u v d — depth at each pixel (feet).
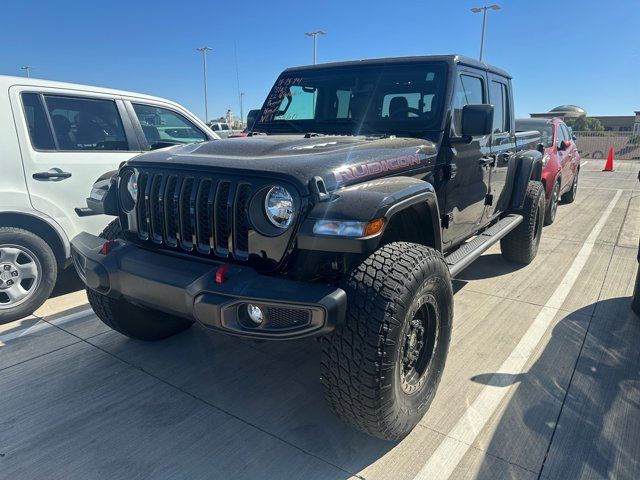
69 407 9.03
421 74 11.23
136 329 10.91
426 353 8.38
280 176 7.04
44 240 13.71
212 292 6.89
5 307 12.59
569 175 29.73
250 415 8.84
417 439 8.15
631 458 7.67
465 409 8.96
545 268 17.67
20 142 13.01
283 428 8.47
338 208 6.88
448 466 7.52
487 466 7.51
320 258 7.39
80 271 9.27
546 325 12.57
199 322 7.06
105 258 8.50
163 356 10.96
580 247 20.89
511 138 15.66
